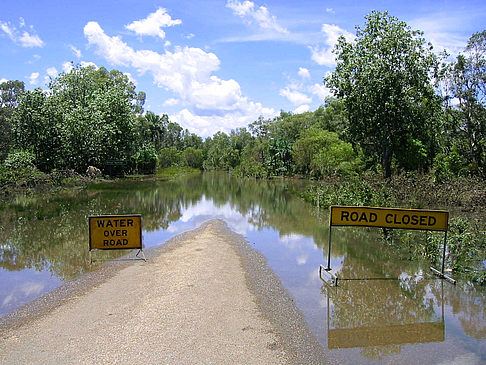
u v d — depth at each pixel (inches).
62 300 303.7
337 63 1055.6
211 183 1705.2
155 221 681.0
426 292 328.5
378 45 1002.1
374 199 645.3
